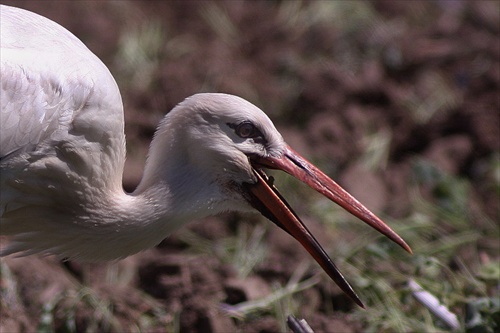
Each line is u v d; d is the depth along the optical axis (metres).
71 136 8.10
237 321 9.92
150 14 14.55
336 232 11.21
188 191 8.28
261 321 9.84
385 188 12.13
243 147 8.27
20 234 8.42
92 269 10.66
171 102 13.01
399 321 9.70
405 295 9.89
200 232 11.17
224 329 9.83
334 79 13.41
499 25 14.41
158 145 8.34
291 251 10.81
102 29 14.01
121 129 8.36
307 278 10.42
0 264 10.19
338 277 8.41
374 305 10.01
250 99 13.16
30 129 7.98
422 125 12.92
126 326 9.88
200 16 14.63
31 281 10.17
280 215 8.40
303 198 11.64
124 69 13.47
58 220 8.30
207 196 8.32
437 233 11.27
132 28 14.16
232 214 11.31
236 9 14.77
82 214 8.28
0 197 8.14
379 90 13.33
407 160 12.59
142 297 10.25
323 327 9.85
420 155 12.63
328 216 11.36
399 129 12.94
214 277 10.29
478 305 9.20
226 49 14.01
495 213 11.59
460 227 11.39
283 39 14.30
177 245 11.11
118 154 8.35
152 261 10.52
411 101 13.25
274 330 9.77
